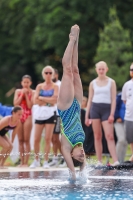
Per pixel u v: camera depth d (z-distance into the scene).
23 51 76.94
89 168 23.98
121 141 26.72
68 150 19.00
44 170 24.16
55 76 28.45
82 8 67.75
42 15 69.38
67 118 19.06
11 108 27.88
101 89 25.59
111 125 25.45
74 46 19.70
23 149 27.44
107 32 61.00
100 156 25.80
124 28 67.44
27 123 27.27
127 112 25.28
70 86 19.28
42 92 26.30
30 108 27.45
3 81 86.94
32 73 85.62
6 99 84.94
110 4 67.25
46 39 69.56
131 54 60.34
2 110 27.88
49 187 17.52
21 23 74.56
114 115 26.88
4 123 25.17
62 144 19.08
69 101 19.17
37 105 26.36
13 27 77.25
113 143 25.41
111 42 60.62
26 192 16.38
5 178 20.52
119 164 24.59
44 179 20.08
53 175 21.64
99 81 25.81
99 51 60.72
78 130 18.97
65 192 16.27
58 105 19.31
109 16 63.12
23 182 19.11
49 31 68.00
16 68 85.81
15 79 85.75
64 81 19.31
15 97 27.50
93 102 25.77
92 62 69.81
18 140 27.77
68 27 67.31
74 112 19.20
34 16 71.62
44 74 26.36
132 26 67.44
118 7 68.12
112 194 15.83
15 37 79.38
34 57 78.12
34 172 23.08
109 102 25.59
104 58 60.44
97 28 68.50
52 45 67.69
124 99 25.75
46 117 26.09
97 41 67.81
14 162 29.69
